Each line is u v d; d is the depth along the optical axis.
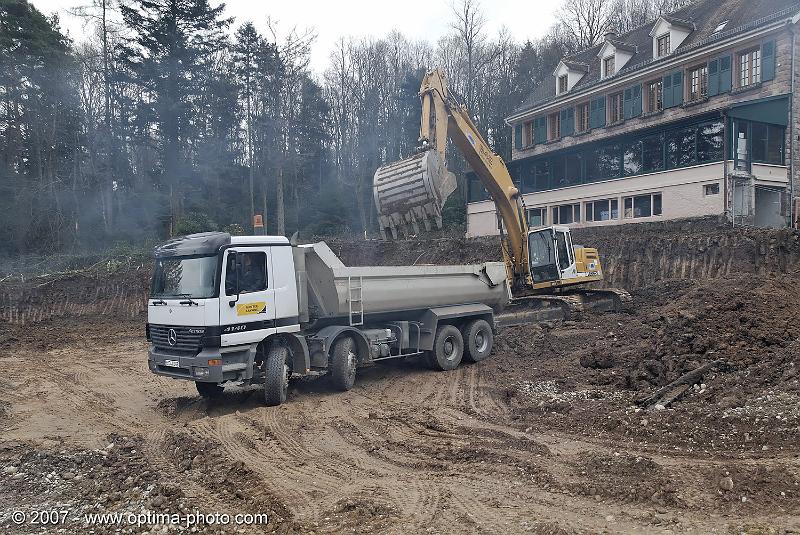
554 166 28.44
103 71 32.25
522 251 16.02
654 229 21.25
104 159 33.81
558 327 14.94
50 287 22.64
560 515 4.82
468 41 43.50
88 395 10.60
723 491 5.07
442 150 11.63
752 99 21.42
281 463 6.40
